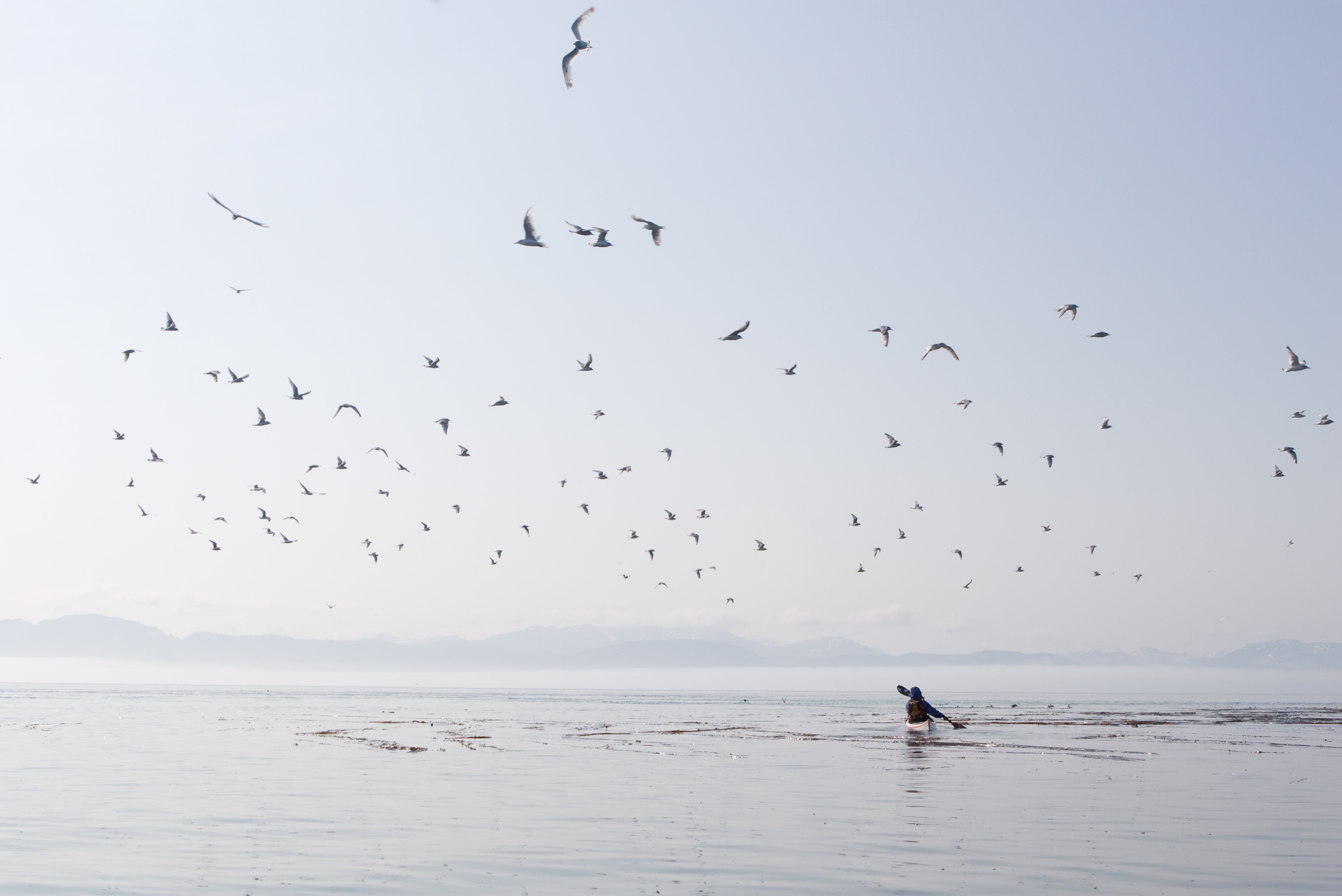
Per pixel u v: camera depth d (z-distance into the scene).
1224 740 70.88
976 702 177.62
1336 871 24.77
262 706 137.12
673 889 22.69
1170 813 34.31
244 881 23.41
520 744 66.31
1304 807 35.91
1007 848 27.64
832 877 23.94
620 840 28.89
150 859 25.89
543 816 33.50
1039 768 49.72
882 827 31.19
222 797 37.84
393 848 27.48
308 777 45.06
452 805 35.91
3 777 44.19
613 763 52.38
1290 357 47.72
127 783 42.22
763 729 85.62
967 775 46.53
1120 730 83.00
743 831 30.55
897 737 73.44
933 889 22.75
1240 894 22.34
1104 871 24.75
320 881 23.42
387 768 49.09
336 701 167.88
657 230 36.03
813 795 39.22
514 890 22.58
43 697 167.50
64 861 25.56
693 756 56.84
